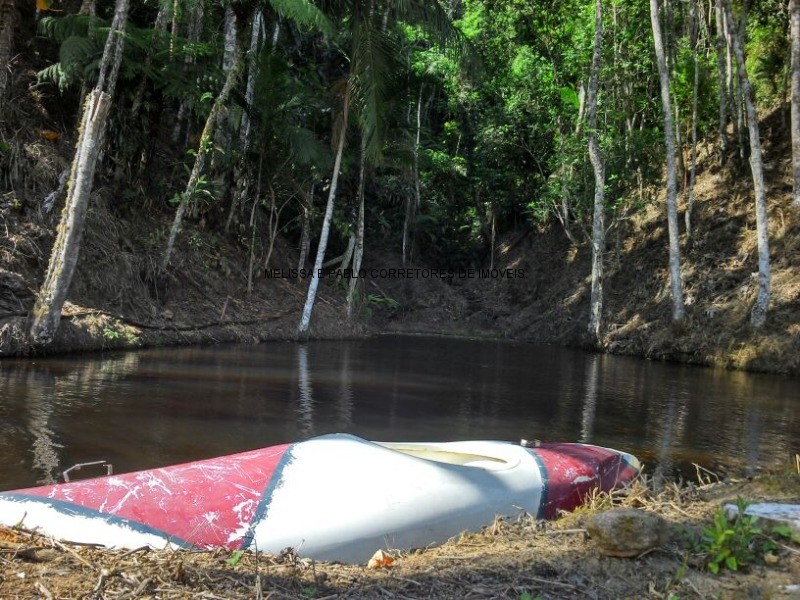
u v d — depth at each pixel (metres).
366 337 20.75
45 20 15.09
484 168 29.17
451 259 29.72
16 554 2.52
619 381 12.14
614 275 22.52
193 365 10.93
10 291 11.07
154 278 14.98
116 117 15.56
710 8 23.27
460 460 4.59
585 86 24.88
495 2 27.05
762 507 3.41
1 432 5.78
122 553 2.67
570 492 4.23
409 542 3.34
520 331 25.02
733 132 21.77
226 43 18.66
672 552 2.92
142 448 5.59
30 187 13.20
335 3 16.25
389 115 18.28
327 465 3.52
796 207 17.75
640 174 23.66
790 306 15.50
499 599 2.49
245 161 18.95
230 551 2.83
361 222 21.38
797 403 9.84
